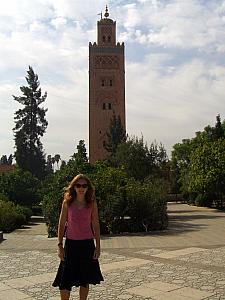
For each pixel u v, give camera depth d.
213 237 16.47
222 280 8.77
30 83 60.78
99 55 82.94
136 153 39.94
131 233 18.77
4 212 25.17
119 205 19.47
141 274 9.40
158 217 20.14
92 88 82.38
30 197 37.44
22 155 57.91
